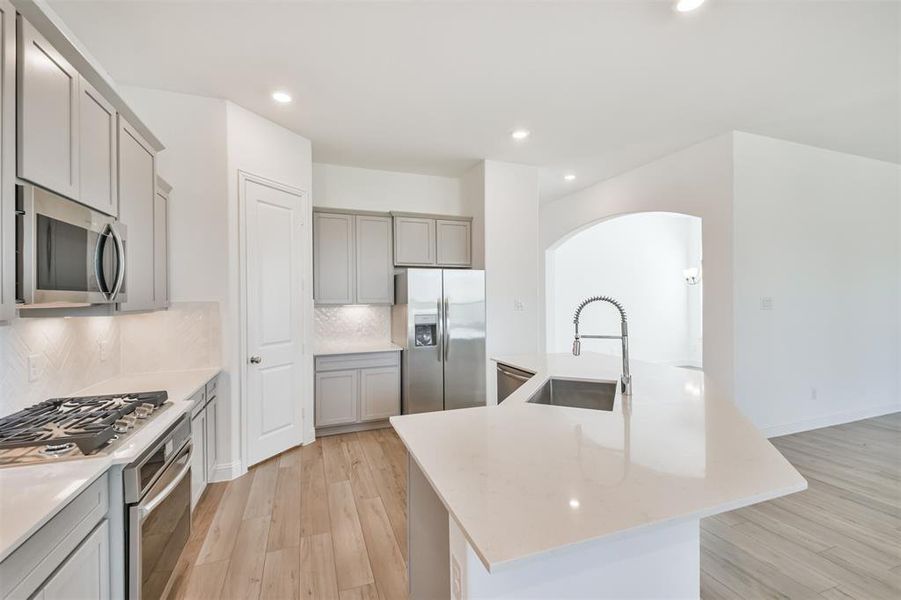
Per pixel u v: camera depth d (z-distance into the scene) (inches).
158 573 60.7
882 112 129.0
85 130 64.1
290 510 98.4
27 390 69.7
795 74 106.4
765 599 70.1
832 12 82.4
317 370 149.6
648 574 45.5
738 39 91.3
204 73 102.8
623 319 77.9
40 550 39.0
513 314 174.9
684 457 46.8
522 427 58.2
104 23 83.7
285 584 73.2
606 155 165.6
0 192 46.6
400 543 85.6
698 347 297.6
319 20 83.6
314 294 157.2
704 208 150.9
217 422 112.7
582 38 90.5
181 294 110.3
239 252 118.4
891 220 177.6
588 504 36.1
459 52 95.4
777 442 143.6
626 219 287.6
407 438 53.7
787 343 151.3
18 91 49.7
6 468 48.5
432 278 159.5
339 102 118.7
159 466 61.4
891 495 106.6
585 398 92.4
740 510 99.6
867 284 170.6
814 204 157.6
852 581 74.6
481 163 172.2
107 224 68.1
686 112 127.8
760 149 146.4
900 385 179.2
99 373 93.4
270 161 129.8
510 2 79.0
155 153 92.9
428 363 159.2
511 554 29.0
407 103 120.2
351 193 177.9
